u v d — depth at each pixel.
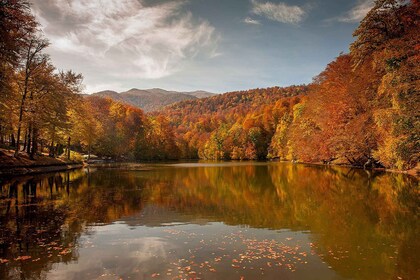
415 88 24.55
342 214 16.06
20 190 23.34
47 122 40.62
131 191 24.50
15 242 11.02
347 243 11.18
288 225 13.86
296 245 10.91
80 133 55.50
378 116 29.83
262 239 11.68
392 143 30.72
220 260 9.36
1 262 9.12
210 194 23.19
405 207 17.53
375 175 34.41
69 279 7.97
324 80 59.56
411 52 25.81
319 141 54.97
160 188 26.58
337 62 52.16
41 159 41.19
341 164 54.59
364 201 19.50
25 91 34.47
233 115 169.12
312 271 8.57
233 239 11.62
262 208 17.83
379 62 29.77
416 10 27.80
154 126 108.88
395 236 11.99
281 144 91.44
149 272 8.41
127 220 14.72
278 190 25.14
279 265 8.99
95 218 15.03
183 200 20.50
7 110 29.97
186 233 12.50
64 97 42.56
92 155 83.56
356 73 44.09
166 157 107.62
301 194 22.77
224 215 15.93
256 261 9.30
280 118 103.81
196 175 40.22
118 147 85.88
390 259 9.52
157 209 17.48
